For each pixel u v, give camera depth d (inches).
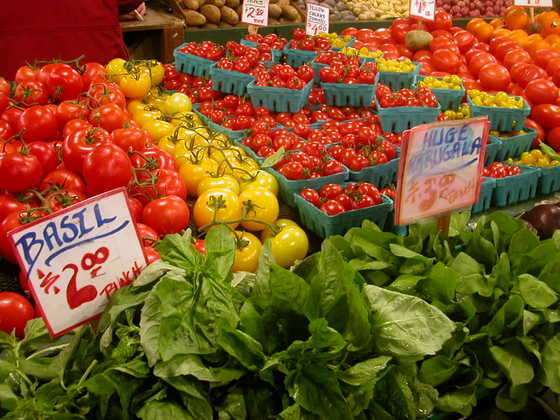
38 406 17.3
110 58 69.5
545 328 23.0
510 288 23.9
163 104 47.4
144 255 21.7
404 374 20.4
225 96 50.5
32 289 19.1
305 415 18.2
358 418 19.1
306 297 20.1
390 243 25.1
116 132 33.1
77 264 20.0
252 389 19.0
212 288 19.6
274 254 30.6
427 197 24.9
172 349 18.0
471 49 60.3
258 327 19.7
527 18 66.3
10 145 33.4
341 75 47.5
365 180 37.9
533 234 25.2
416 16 61.1
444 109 50.8
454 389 22.0
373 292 21.4
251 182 35.3
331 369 19.1
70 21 65.2
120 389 17.6
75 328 20.6
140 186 30.6
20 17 62.7
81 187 31.0
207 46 51.8
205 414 17.8
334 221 32.0
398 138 43.0
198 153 36.6
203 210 31.1
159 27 77.5
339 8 100.1
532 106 49.3
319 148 38.1
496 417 23.5
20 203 29.0
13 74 65.0
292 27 92.3
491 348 22.3
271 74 46.8
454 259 24.7
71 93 38.1
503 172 39.0
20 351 21.5
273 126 43.8
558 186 41.2
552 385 21.7
